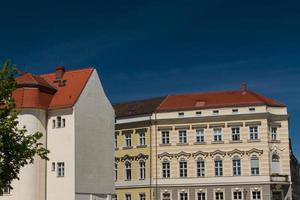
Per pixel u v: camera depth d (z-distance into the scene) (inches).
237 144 3715.6
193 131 3809.1
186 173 3779.5
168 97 4060.0
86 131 2955.2
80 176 2866.6
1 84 1644.9
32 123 2888.8
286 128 3745.1
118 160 3949.3
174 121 3838.6
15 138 1626.5
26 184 2812.5
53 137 2930.6
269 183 3622.0
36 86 2955.2
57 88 3080.7
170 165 3804.1
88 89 3021.7
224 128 3757.4
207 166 3747.5
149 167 3828.7
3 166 1584.6
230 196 3683.6
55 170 2886.3
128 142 3941.9
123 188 3905.0
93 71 3090.6
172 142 3823.8
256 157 3678.6
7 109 1643.7
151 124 3868.1
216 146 3750.0
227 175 3705.7
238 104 3745.1
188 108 3826.3
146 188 3816.4
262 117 3695.9
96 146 3006.9
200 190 3732.8
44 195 2881.4
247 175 3673.7
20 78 2992.1
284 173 3703.3
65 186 2842.0
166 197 3779.5
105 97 3132.4
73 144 2861.7
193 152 3782.0
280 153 3725.4
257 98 3774.6
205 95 3964.1
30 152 1621.6
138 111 3959.2
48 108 2967.5
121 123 3973.9
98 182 2979.8
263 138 3681.1
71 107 2896.2
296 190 4667.8
